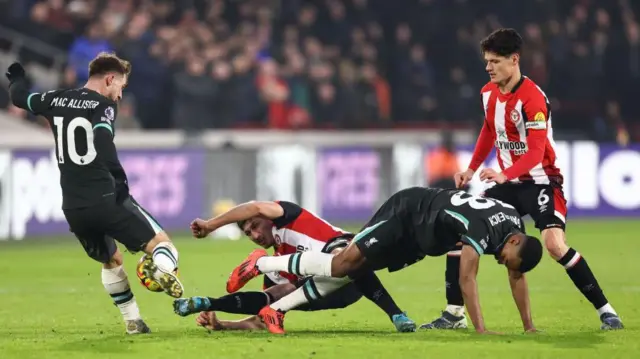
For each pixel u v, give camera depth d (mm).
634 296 37531
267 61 77375
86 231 27031
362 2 85812
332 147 70812
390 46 83438
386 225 26609
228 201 67938
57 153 26953
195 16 82250
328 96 78625
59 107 26812
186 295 38812
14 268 48531
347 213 71188
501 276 44656
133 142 70188
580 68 83375
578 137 76625
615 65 84438
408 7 85875
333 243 27828
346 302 28875
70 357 24031
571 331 28547
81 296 38469
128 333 28016
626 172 74875
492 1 86312
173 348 25125
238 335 27469
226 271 47062
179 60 74688
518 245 25734
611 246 57719
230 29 84062
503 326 30078
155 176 65875
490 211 26219
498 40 28875
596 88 83562
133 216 26719
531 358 23812
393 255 26969
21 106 27359
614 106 80875
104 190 26609
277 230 28422
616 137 77375
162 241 26688
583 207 74312
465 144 73500
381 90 79812
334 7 84375
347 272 26844
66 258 53219
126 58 73625
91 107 26625
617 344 25719
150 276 25750
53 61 76000
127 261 52438
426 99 80938
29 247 58906
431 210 26562
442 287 41188
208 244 61094
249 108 75812
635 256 52812
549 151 29438
